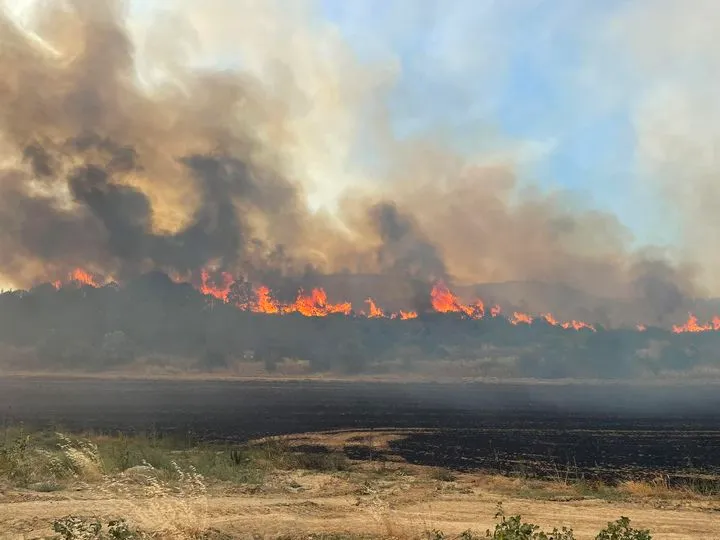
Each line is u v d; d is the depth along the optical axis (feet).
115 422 229.66
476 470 119.44
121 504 59.67
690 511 68.23
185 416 275.80
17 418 232.73
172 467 85.71
